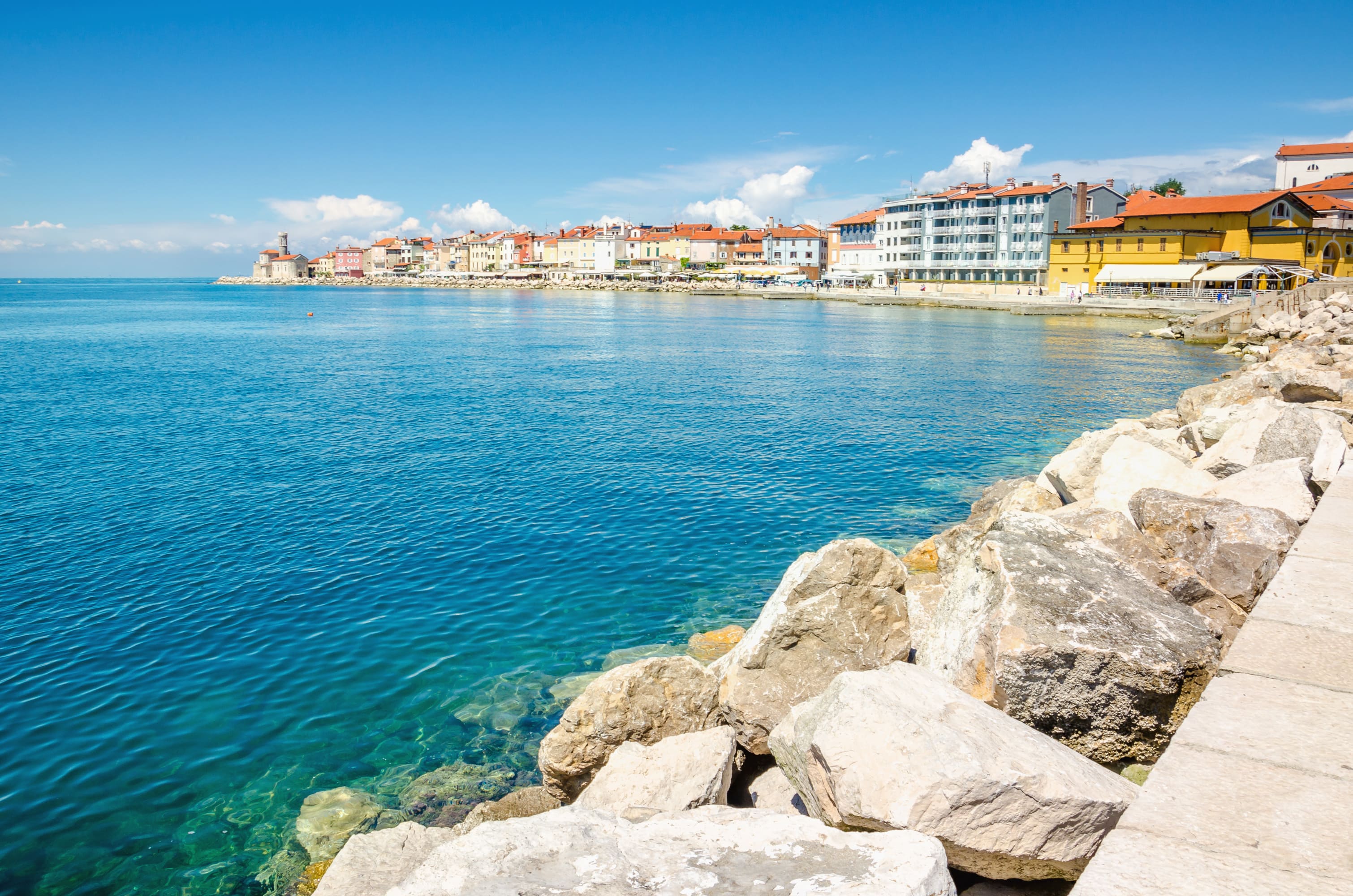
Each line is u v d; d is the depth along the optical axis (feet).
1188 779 14.17
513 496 77.51
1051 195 428.15
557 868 14.75
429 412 127.24
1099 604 25.36
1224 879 11.74
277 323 364.38
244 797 34.32
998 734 19.15
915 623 35.73
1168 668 23.13
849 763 18.34
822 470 88.02
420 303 575.79
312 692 42.45
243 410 128.88
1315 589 22.81
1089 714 23.61
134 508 73.46
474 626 49.85
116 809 33.50
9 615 51.26
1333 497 33.47
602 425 115.24
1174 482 46.68
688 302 558.15
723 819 16.46
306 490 79.61
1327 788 13.74
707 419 120.57
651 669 30.83
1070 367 185.68
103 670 44.50
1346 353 128.16
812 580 31.96
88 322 372.58
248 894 29.17
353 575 57.82
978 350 225.76
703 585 56.29
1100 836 17.38
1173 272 329.31
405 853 26.25
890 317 374.22
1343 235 341.21
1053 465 54.03
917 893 13.57
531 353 231.09
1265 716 16.14
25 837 31.89
